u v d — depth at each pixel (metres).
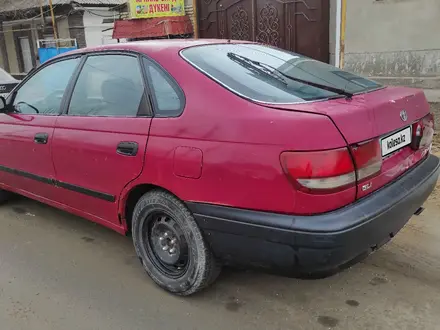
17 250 3.71
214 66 2.79
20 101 4.06
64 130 3.42
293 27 8.94
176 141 2.62
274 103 2.43
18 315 2.81
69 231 4.08
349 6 8.48
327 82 2.92
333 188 2.20
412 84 8.31
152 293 3.02
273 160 2.24
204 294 2.99
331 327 2.61
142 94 2.93
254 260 2.45
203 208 2.53
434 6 7.77
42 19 17.23
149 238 3.05
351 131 2.27
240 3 9.65
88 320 2.75
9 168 4.14
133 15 11.77
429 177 2.86
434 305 2.78
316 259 2.23
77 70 3.51
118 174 2.99
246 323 2.68
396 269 3.20
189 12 10.98
